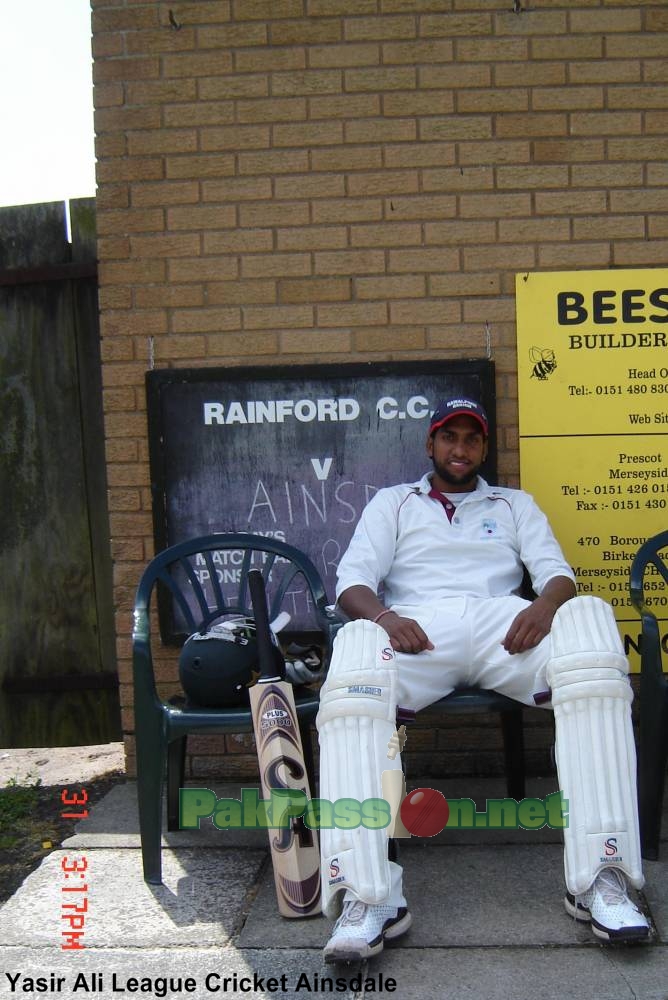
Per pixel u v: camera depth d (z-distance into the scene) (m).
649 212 3.89
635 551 3.89
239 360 3.93
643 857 3.08
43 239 4.39
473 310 3.90
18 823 3.67
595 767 2.62
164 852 3.25
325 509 3.92
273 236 3.91
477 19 3.87
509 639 3.02
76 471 4.41
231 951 2.60
